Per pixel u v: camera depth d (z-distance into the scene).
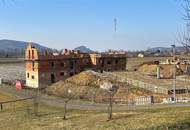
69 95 85.62
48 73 108.69
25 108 64.25
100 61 118.19
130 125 31.12
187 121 26.80
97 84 89.81
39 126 42.78
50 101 74.31
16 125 47.84
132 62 178.00
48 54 109.25
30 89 99.94
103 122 36.69
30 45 110.75
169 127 25.70
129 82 91.75
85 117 44.16
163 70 109.69
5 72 150.50
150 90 83.94
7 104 73.62
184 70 108.06
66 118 46.41
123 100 73.31
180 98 70.06
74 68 114.12
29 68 111.31
